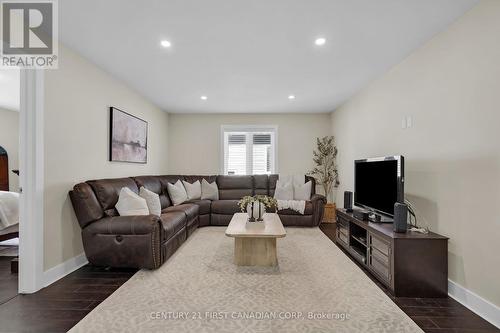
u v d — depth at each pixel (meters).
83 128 2.95
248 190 5.36
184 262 2.91
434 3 1.99
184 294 2.18
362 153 4.15
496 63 1.84
